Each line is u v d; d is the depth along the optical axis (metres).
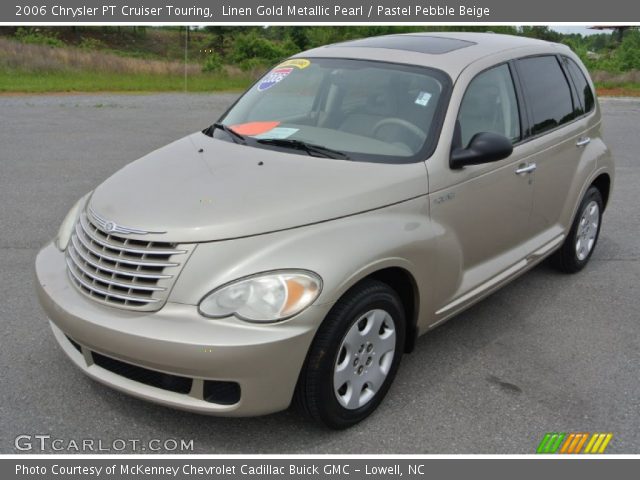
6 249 5.73
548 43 5.34
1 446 3.23
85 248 3.34
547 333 4.59
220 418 3.52
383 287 3.38
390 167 3.67
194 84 22.36
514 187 4.39
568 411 3.68
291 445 3.34
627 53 33.16
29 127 11.87
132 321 3.04
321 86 4.38
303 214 3.22
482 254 4.25
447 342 4.40
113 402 3.59
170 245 3.08
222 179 3.52
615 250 6.29
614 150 11.32
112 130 11.88
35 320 4.44
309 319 3.01
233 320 2.95
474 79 4.20
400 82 4.17
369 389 3.50
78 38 52.09
